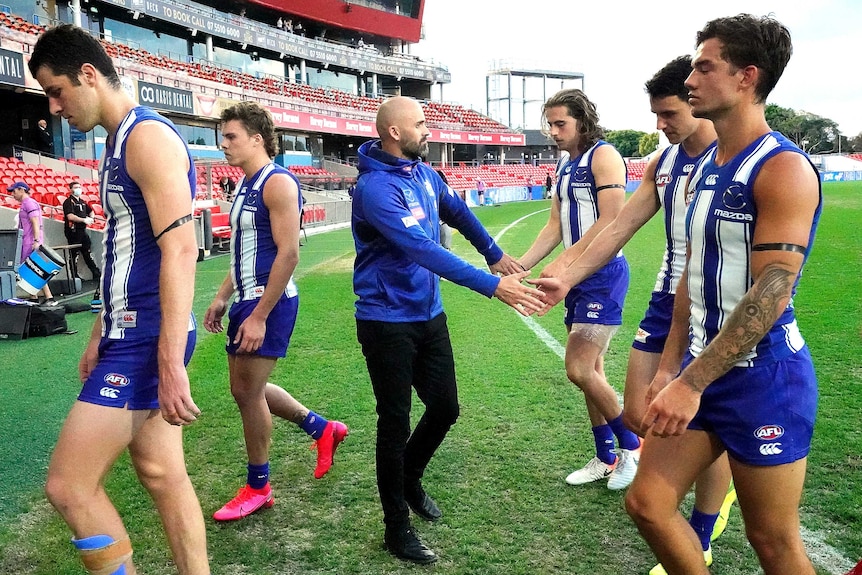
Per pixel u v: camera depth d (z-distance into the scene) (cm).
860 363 476
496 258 297
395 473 250
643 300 778
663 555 181
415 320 255
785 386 168
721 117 170
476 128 4784
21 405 447
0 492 314
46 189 1466
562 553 252
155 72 2319
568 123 313
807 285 803
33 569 248
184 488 206
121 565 192
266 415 286
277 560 253
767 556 177
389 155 248
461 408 420
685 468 180
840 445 335
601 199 307
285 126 2972
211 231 1431
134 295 192
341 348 597
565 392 450
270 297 269
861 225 1557
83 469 186
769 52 161
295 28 3825
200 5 3002
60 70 182
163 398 184
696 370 164
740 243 168
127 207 190
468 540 263
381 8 4147
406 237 238
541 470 327
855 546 245
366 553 256
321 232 2061
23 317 662
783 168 157
